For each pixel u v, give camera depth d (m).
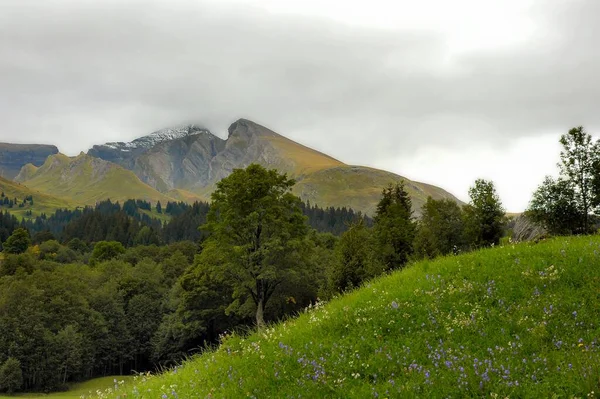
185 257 124.88
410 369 9.03
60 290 90.56
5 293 82.44
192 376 10.62
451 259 16.80
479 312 11.64
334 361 9.84
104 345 91.44
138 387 11.35
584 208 32.56
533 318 10.98
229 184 51.34
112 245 162.38
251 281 50.53
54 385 78.44
